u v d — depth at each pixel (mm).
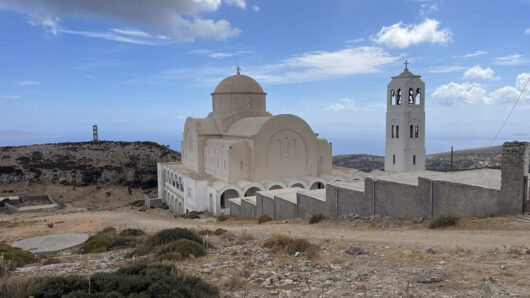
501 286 8945
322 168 52312
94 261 16688
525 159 17094
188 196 50812
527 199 17438
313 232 21750
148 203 68000
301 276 11234
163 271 11250
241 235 21328
